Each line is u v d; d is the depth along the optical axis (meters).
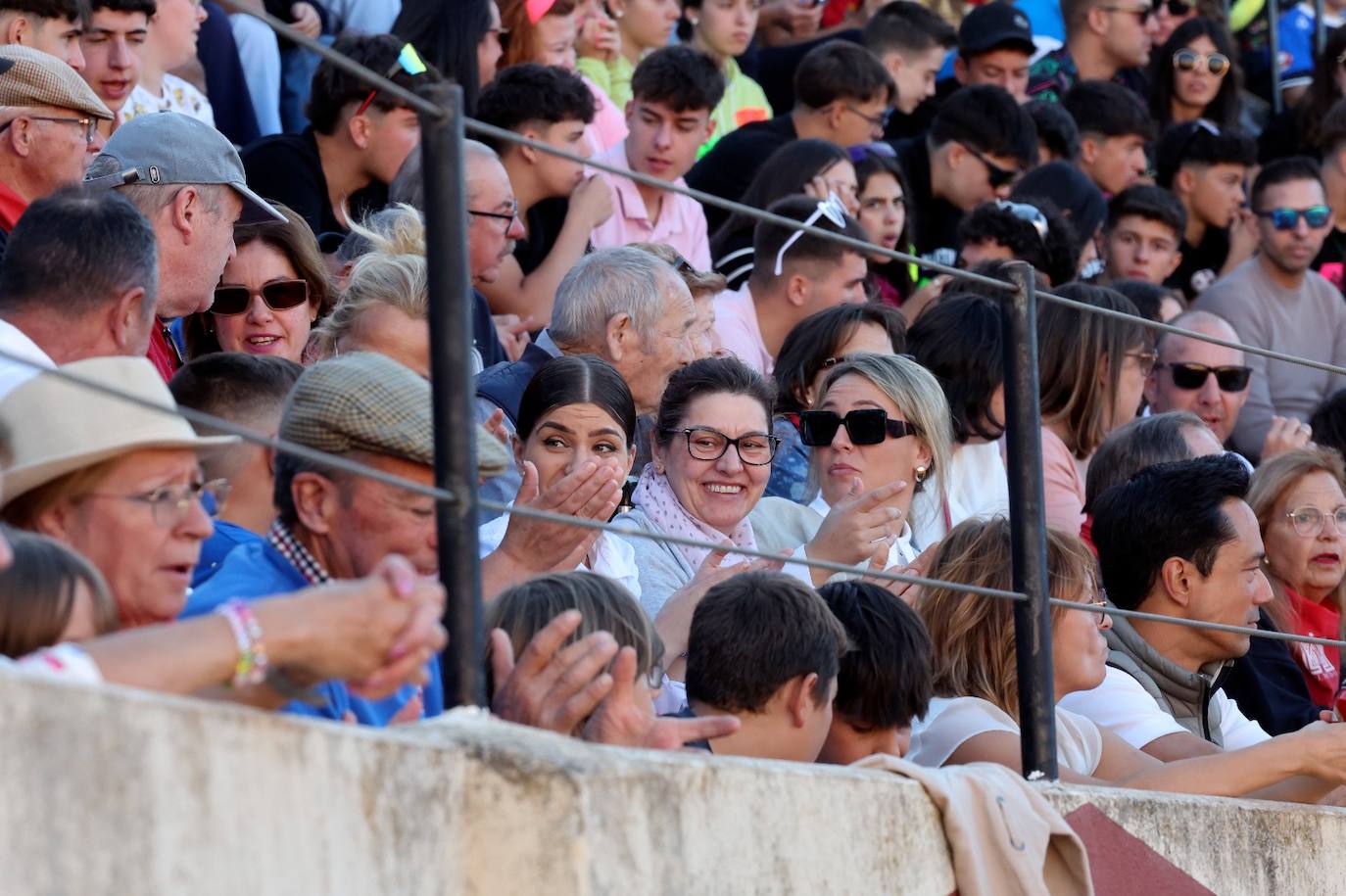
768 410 20.38
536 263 27.55
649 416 22.23
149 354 19.20
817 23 39.91
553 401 19.22
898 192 31.25
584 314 21.94
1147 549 20.05
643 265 22.12
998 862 14.25
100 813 8.82
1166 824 16.02
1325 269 39.62
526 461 19.36
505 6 32.03
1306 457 23.75
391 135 25.03
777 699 14.52
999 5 38.28
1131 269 34.84
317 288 20.88
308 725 9.99
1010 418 15.35
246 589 12.78
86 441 12.32
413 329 19.20
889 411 21.06
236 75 29.44
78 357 15.19
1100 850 15.20
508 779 11.16
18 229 15.34
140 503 12.41
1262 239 35.22
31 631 10.36
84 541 12.34
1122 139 37.19
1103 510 20.50
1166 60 41.25
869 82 32.38
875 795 13.70
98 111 18.86
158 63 26.98
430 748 10.85
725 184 32.38
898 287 31.52
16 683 8.52
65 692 8.72
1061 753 17.55
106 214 15.32
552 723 12.65
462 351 11.31
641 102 29.66
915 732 16.98
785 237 26.45
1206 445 23.42
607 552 19.31
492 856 11.12
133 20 24.20
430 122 11.30
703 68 29.64
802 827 12.96
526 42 32.16
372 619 10.08
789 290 26.45
